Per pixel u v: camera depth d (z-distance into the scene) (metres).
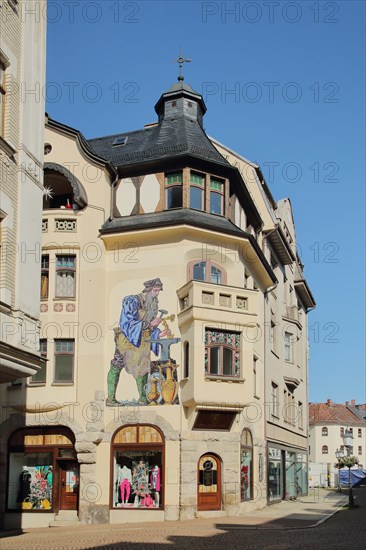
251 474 30.34
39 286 19.08
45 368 28.05
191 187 29.59
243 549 16.75
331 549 16.42
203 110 34.56
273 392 37.28
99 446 27.52
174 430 26.84
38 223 19.39
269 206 38.03
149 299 28.38
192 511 26.30
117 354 28.30
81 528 24.42
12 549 17.27
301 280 46.53
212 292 27.22
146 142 32.09
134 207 29.81
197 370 26.31
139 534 21.06
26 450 27.98
